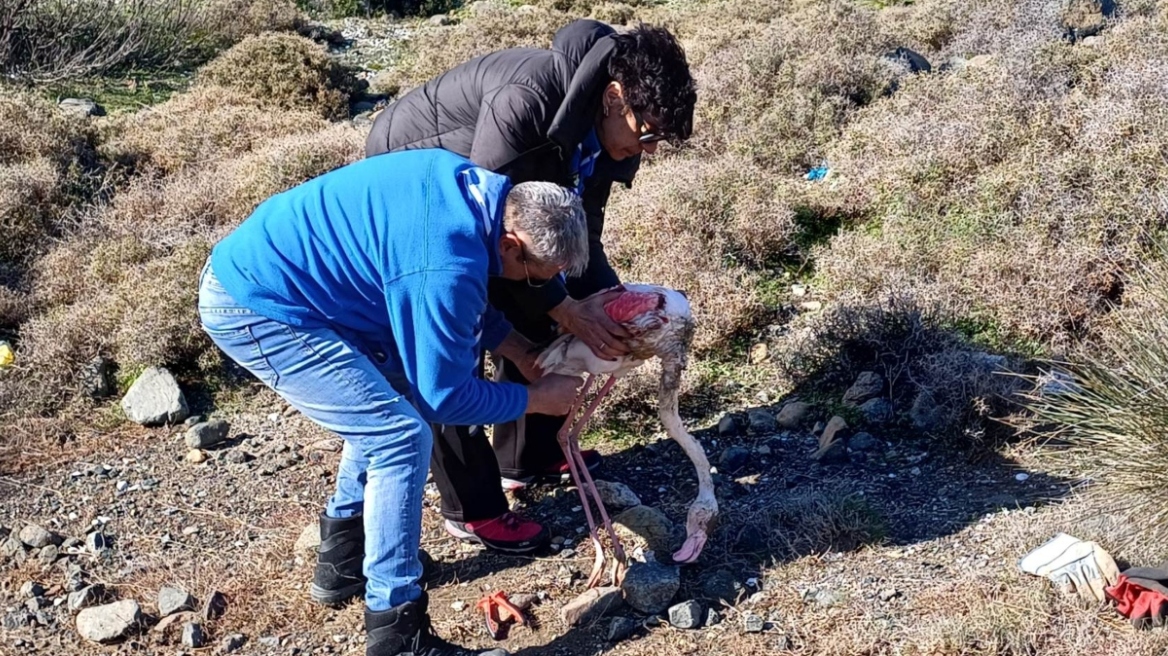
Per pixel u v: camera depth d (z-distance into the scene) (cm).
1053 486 404
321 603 387
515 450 441
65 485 477
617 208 639
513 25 1210
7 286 652
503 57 357
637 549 394
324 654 364
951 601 346
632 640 355
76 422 524
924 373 472
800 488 425
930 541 384
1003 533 376
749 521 400
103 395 545
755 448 463
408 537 332
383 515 327
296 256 311
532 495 446
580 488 381
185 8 1291
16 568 421
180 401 527
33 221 708
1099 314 497
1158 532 341
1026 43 823
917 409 459
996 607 334
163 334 556
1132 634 319
